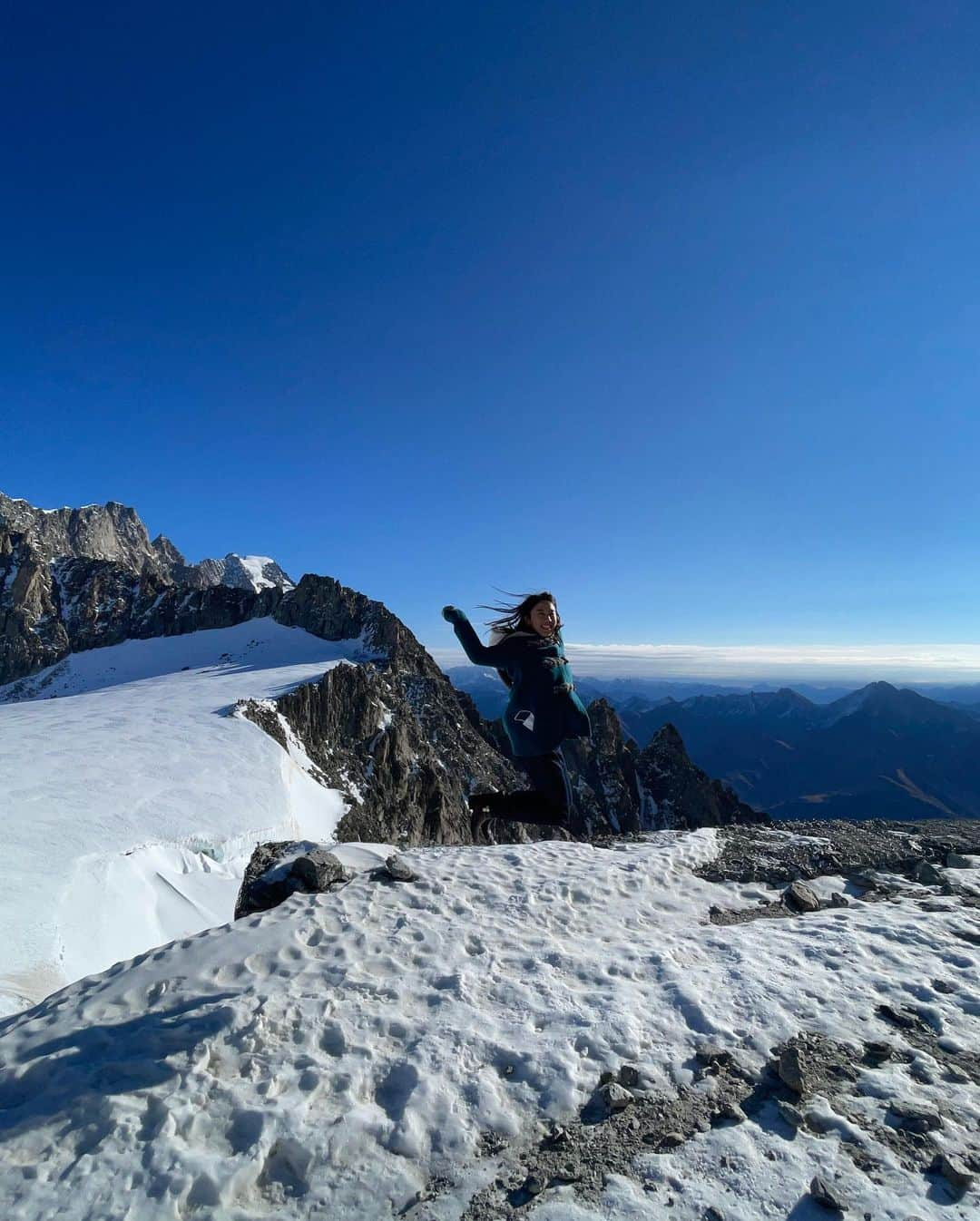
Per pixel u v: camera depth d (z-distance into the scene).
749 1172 4.55
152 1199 4.33
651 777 112.62
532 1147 4.95
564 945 8.29
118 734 63.69
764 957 7.79
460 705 126.75
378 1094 5.49
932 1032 6.27
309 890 9.93
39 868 31.53
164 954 7.84
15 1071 5.68
